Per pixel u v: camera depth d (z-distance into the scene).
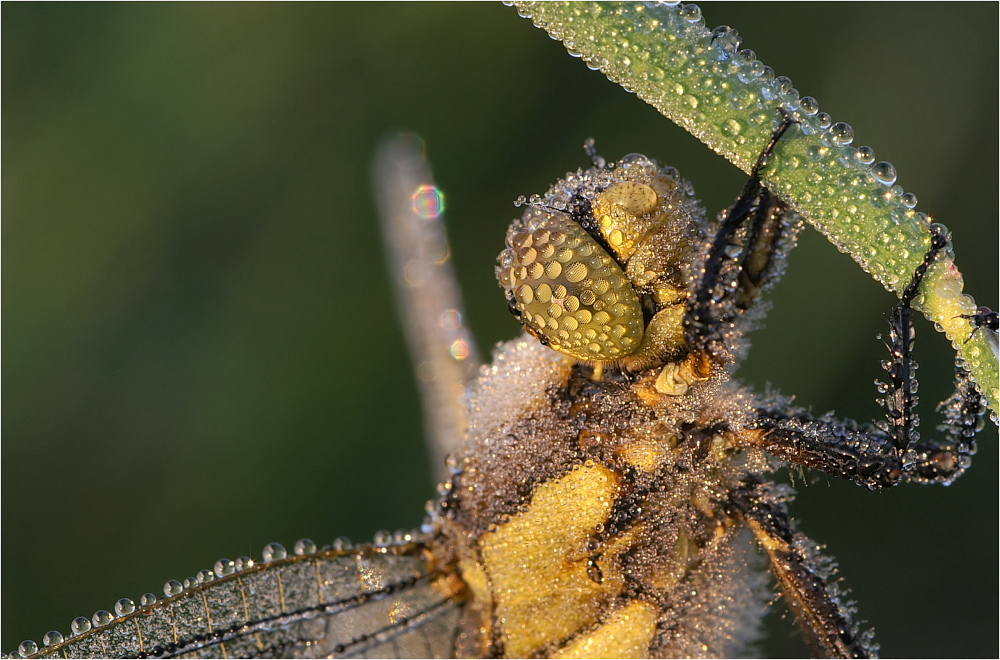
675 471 0.13
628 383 0.13
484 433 0.13
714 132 0.12
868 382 0.15
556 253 0.13
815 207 0.12
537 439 0.13
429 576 0.13
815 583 0.13
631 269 0.13
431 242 0.16
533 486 0.13
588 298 0.13
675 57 0.12
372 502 0.16
